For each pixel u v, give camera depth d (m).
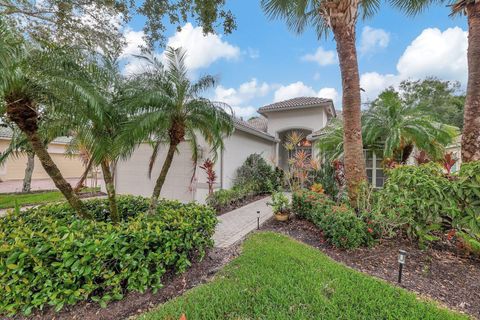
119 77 5.41
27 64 3.95
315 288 3.63
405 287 3.90
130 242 3.82
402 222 5.35
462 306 3.44
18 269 3.28
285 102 19.83
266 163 15.75
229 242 6.45
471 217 4.79
